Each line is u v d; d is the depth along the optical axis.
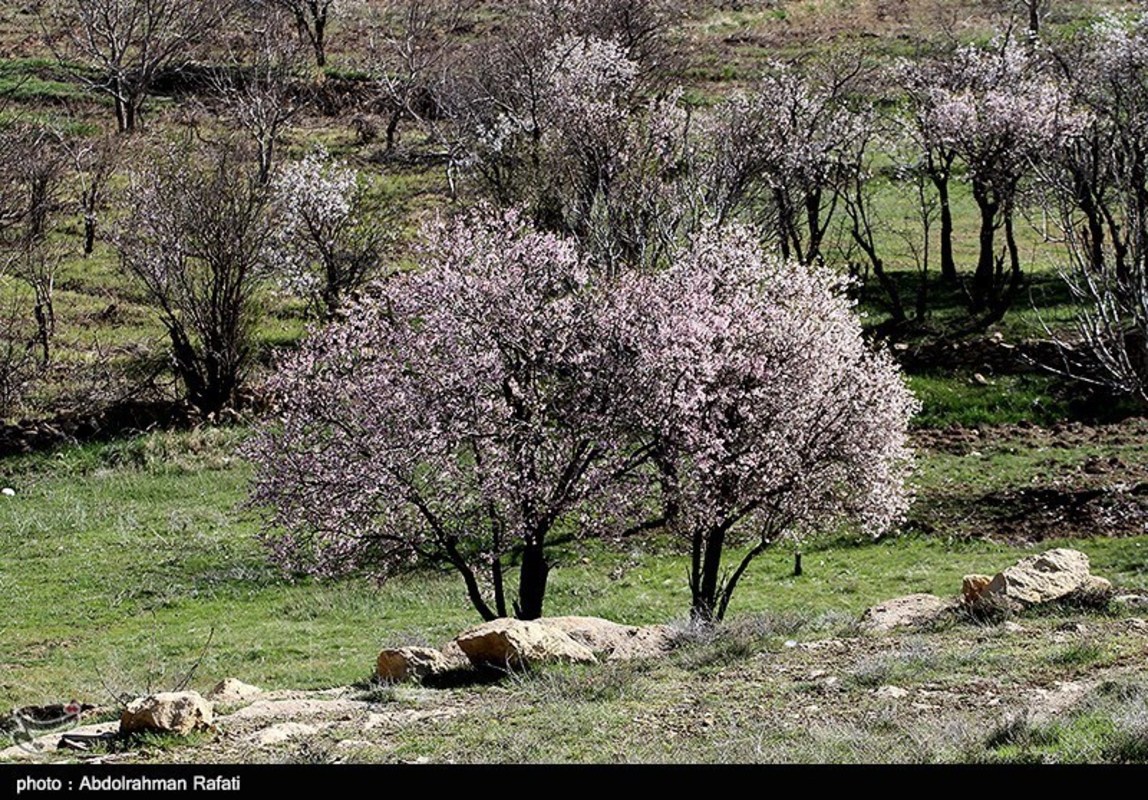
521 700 14.37
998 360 41.94
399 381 21.91
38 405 39.66
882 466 22.39
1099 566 27.97
